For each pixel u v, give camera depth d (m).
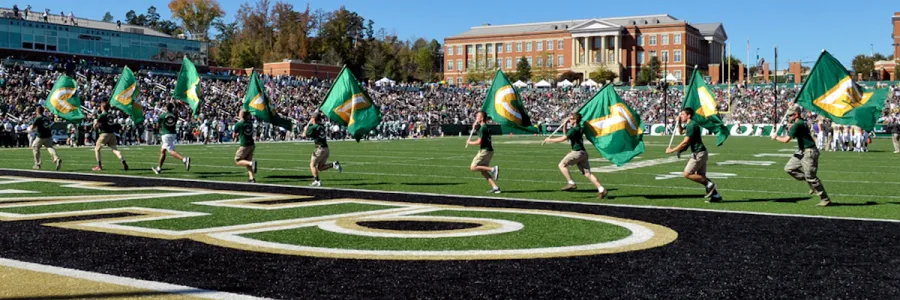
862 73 116.44
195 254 7.85
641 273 7.03
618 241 8.78
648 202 13.16
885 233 9.46
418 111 70.94
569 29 126.00
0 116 38.75
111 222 10.15
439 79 137.25
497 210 11.70
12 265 7.16
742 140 48.56
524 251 8.09
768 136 59.75
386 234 9.21
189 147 37.12
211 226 9.84
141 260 7.51
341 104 18.27
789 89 78.31
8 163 22.86
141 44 68.88
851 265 7.45
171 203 12.48
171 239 8.77
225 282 6.55
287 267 7.21
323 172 20.02
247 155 16.91
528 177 18.52
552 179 17.94
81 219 10.45
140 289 6.21
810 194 14.52
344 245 8.41
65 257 7.62
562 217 10.85
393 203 12.69
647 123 75.31
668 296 6.15
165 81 56.97
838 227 9.97
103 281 6.50
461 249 8.20
